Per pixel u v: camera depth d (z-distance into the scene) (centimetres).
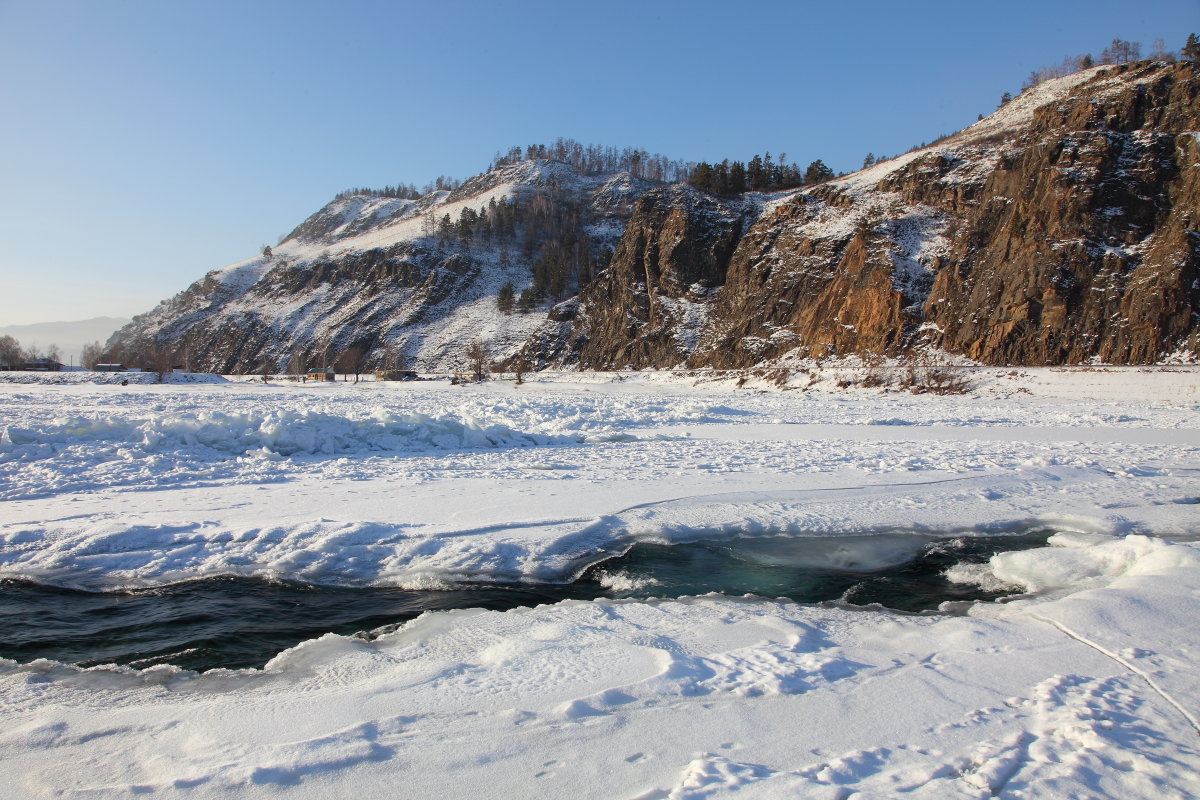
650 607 680
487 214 16025
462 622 641
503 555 843
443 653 566
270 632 645
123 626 656
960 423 2664
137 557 816
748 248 7619
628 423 2492
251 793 357
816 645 570
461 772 372
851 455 1638
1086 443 1925
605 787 358
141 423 1507
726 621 634
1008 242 5119
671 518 1009
